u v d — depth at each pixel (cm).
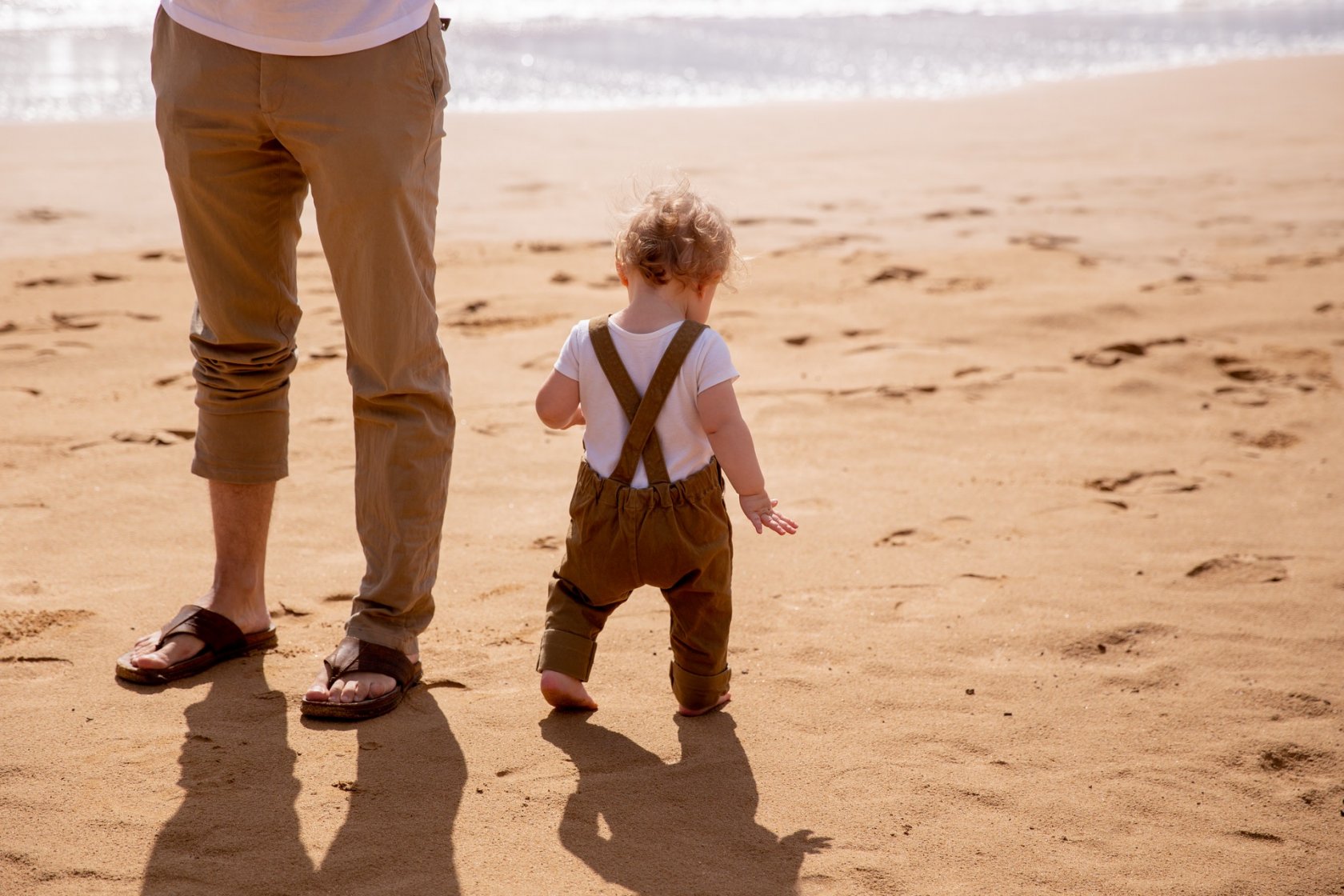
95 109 1280
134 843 246
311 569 374
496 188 980
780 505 434
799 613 356
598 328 292
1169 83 1608
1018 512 431
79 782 265
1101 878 245
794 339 623
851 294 702
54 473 438
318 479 440
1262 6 2680
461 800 263
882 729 297
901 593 370
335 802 261
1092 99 1487
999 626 351
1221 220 894
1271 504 438
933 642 341
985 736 295
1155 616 357
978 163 1112
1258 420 520
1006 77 1720
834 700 310
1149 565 390
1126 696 314
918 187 1011
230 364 305
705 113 1368
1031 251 798
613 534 286
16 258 735
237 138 284
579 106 1423
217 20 275
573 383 294
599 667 324
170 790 263
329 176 279
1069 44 2067
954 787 274
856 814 263
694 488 284
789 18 2308
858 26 2231
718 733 294
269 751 279
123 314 632
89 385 530
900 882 241
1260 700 312
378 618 303
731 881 239
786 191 988
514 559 385
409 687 307
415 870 240
